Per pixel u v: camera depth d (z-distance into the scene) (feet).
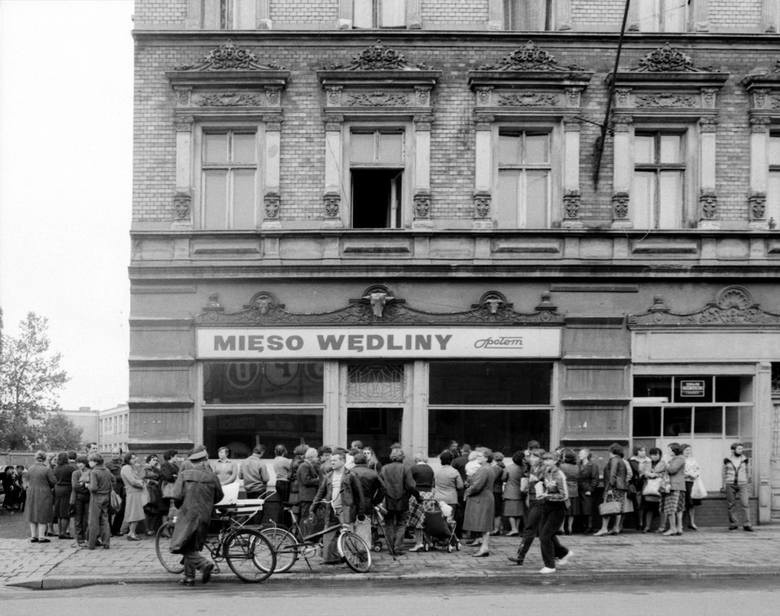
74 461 59.47
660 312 64.69
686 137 65.98
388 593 39.93
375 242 64.64
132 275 64.13
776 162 66.49
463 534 55.72
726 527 63.82
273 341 64.08
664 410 64.90
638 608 35.53
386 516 49.88
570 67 65.10
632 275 64.49
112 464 62.13
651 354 64.54
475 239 64.59
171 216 64.64
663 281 64.90
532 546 53.26
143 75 64.90
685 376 65.05
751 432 64.90
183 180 64.44
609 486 57.72
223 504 45.14
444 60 65.26
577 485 58.29
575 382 64.49
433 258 64.34
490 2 65.82
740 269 64.75
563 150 65.10
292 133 64.95
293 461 55.01
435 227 64.59
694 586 42.14
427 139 64.75
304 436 64.34
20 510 91.09
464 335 64.23
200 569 41.96
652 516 61.05
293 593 39.96
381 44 65.00
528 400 64.69
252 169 65.57
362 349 64.08
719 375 65.16
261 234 64.23
